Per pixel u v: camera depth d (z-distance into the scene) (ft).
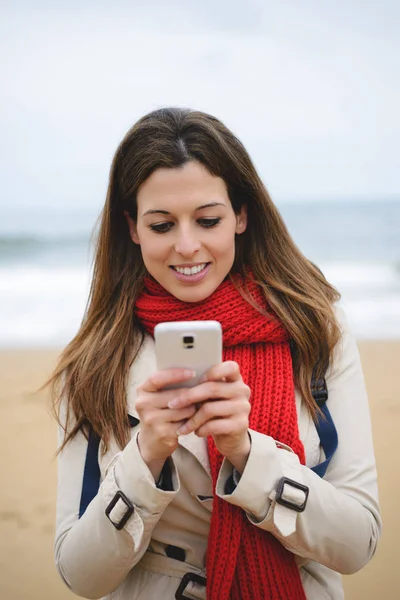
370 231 74.54
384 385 23.59
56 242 68.18
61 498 6.07
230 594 5.73
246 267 6.60
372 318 35.83
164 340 4.82
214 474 5.69
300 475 5.34
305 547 5.44
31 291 44.52
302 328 6.16
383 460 16.78
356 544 5.49
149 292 6.55
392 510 14.17
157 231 5.84
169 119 5.84
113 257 6.61
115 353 6.24
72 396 6.24
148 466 5.25
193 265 5.86
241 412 4.90
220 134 5.92
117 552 5.35
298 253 6.79
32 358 29.04
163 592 5.82
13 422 20.68
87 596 5.78
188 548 5.89
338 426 6.03
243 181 6.21
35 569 12.84
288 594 5.66
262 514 5.28
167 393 4.90
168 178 5.65
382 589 11.55
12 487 16.35
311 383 6.12
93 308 6.63
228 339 6.22
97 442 6.09
